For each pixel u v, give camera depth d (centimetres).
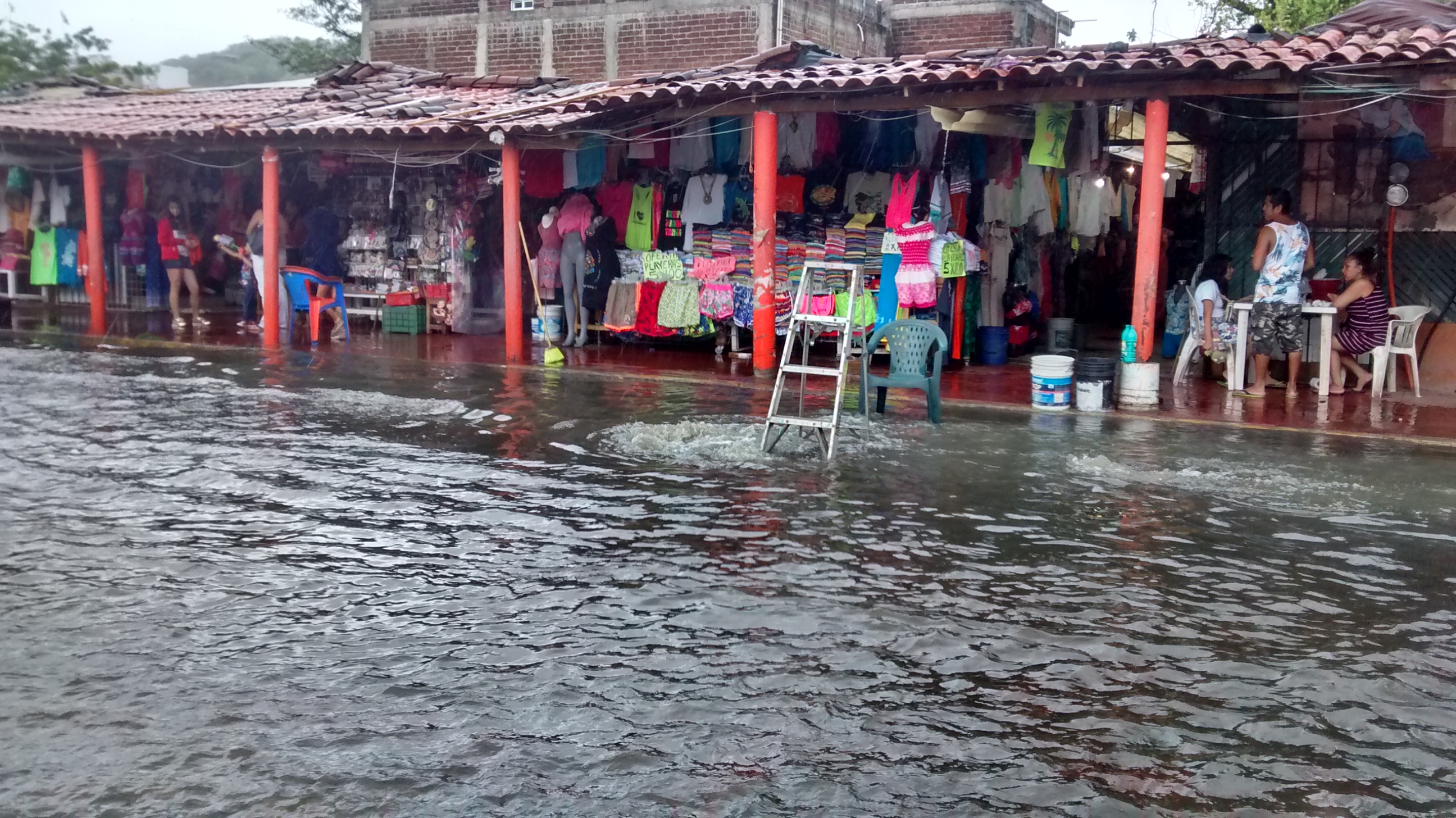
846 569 601
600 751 406
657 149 1441
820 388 1184
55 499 726
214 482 776
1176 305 1427
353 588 569
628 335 1526
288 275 1532
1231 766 400
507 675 468
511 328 1371
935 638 509
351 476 794
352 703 441
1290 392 1125
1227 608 551
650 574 591
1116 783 389
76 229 1941
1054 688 460
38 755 400
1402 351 1128
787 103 1209
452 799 374
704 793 379
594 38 1975
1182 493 762
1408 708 445
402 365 1356
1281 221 1098
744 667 477
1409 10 1115
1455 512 716
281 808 368
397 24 2123
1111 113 1370
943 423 1003
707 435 934
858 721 430
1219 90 1020
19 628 512
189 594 559
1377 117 1224
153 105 1856
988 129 1212
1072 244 1652
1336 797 381
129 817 363
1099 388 1059
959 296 1334
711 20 1884
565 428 964
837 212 1365
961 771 395
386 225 1728
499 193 1655
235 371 1294
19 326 1695
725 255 1411
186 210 1980
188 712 433
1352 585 584
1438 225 1216
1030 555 629
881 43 2178
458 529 670
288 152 1731
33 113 1809
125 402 1085
